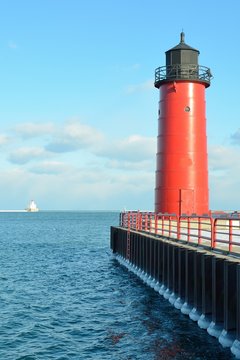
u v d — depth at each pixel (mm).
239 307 12766
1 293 25031
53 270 34469
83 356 14812
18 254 46219
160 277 23109
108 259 41781
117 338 16703
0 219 189500
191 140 32938
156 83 34188
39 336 17047
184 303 18438
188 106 33125
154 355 14719
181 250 19000
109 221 165500
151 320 18688
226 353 13562
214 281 14711
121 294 24750
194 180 32750
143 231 30859
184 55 33375
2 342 16281
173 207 32625
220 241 16359
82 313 20578
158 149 34062
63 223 143000
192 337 15898
